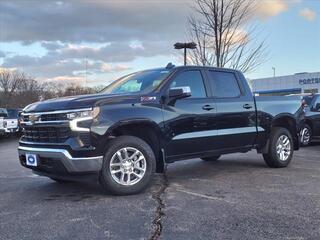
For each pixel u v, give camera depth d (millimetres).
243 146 8227
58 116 6254
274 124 8820
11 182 7812
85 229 4973
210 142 7559
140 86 7238
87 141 6137
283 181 7520
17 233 4879
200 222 5168
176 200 6203
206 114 7461
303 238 4629
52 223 5219
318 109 13984
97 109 6242
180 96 6953
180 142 7117
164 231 4859
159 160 7035
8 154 13234
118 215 5488
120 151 6406
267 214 5477
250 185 7199
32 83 47500
